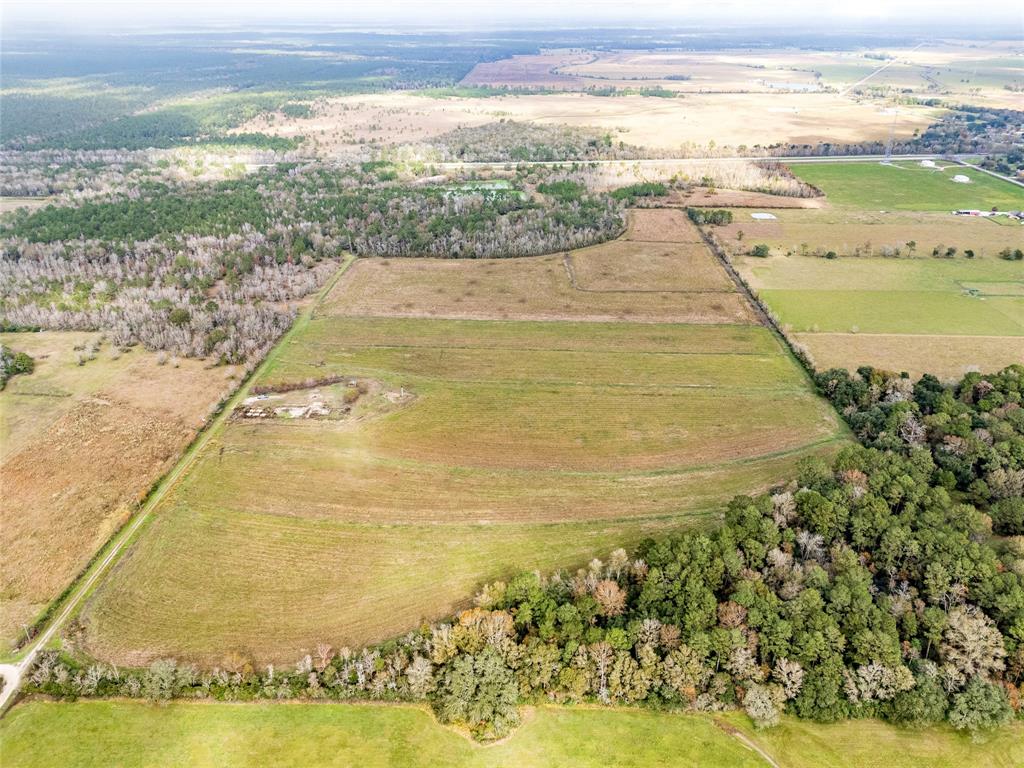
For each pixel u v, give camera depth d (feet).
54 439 386.52
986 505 311.27
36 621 271.90
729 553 269.23
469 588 284.61
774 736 228.84
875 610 242.78
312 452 371.56
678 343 481.05
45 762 221.87
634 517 322.55
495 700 231.09
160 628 268.00
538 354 469.57
